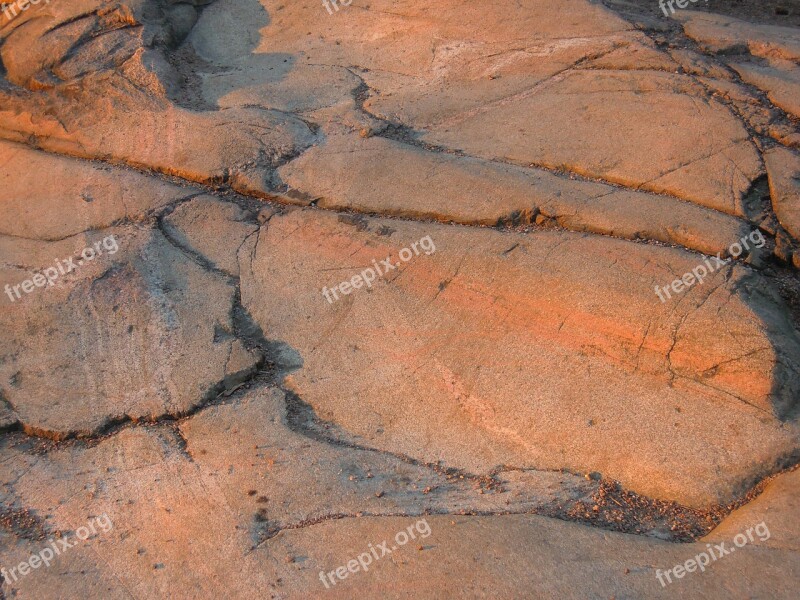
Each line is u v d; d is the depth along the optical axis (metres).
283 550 3.44
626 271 4.20
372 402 4.14
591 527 3.40
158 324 4.58
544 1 6.68
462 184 4.94
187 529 3.59
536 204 4.70
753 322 3.85
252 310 4.64
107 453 4.02
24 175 5.70
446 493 3.68
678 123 5.20
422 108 5.79
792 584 3.04
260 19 7.14
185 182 5.46
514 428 3.89
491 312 4.29
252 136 5.60
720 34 6.14
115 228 5.15
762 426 3.58
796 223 4.46
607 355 3.97
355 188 5.11
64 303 4.73
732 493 3.45
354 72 6.36
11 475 3.97
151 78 6.12
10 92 6.27
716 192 4.67
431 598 3.17
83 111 6.05
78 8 6.59
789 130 5.07
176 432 4.08
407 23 6.79
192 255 4.96
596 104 5.51
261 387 4.28
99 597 3.36
